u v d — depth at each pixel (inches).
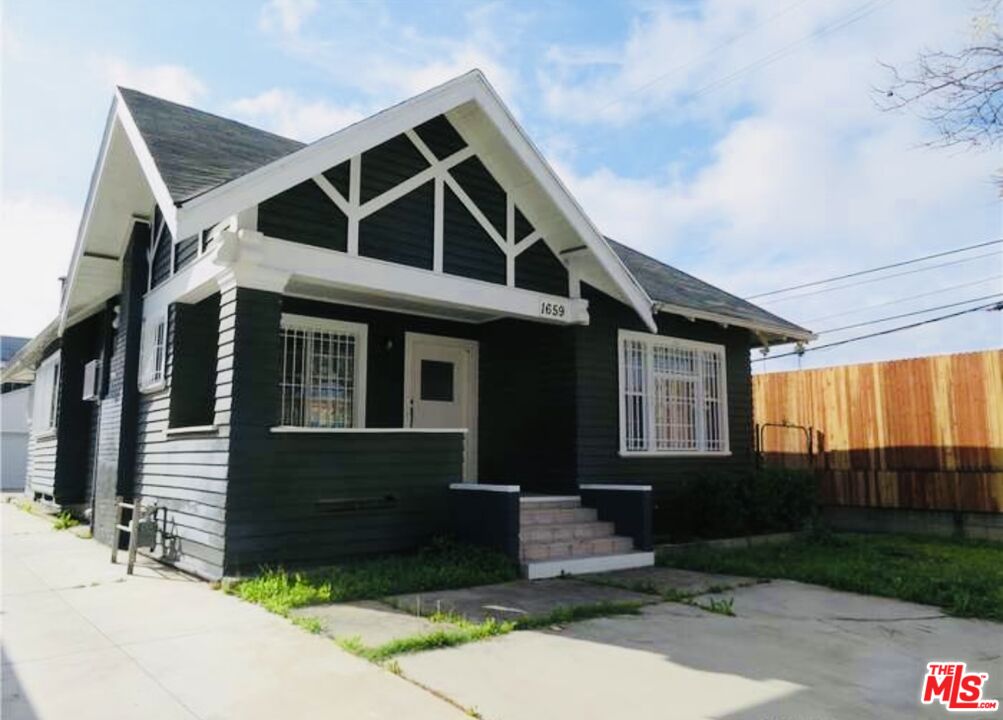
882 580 278.7
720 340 456.8
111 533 359.9
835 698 148.2
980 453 425.4
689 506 406.9
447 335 404.2
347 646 175.5
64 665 163.6
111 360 423.2
